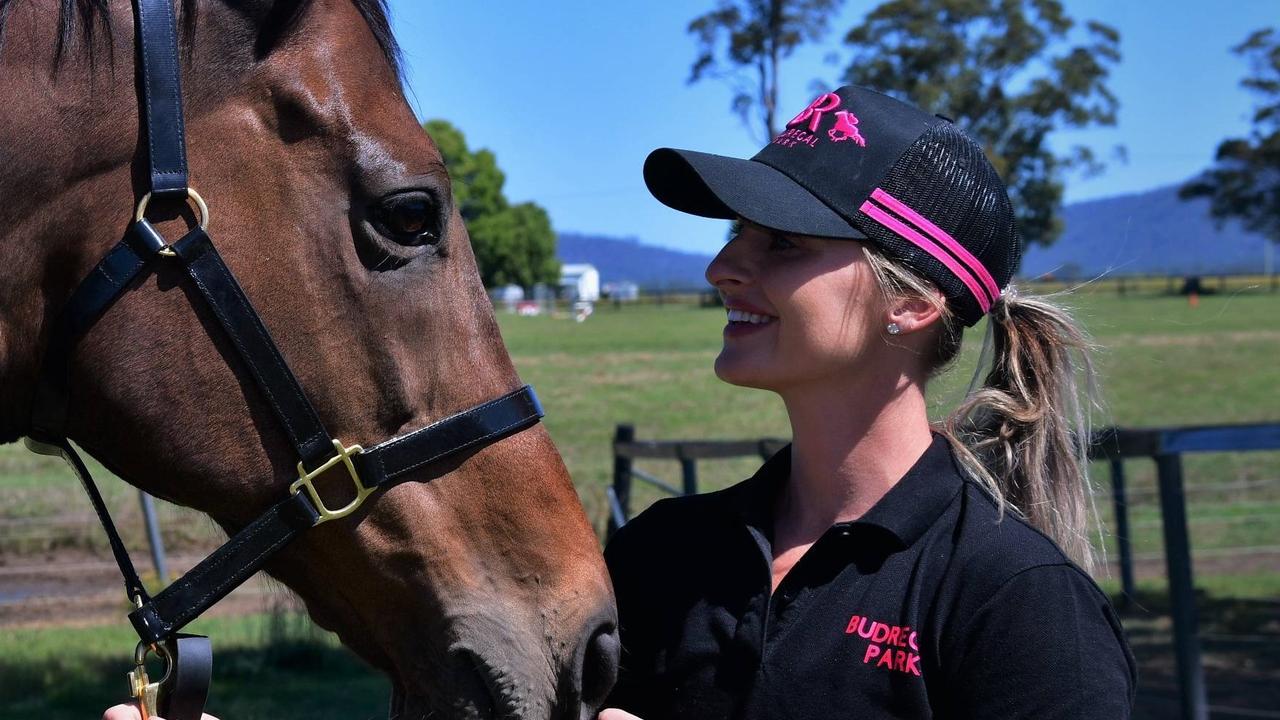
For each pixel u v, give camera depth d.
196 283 1.51
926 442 1.53
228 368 1.53
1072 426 1.67
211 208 1.52
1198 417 14.05
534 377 20.81
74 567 7.21
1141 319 30.17
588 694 1.62
